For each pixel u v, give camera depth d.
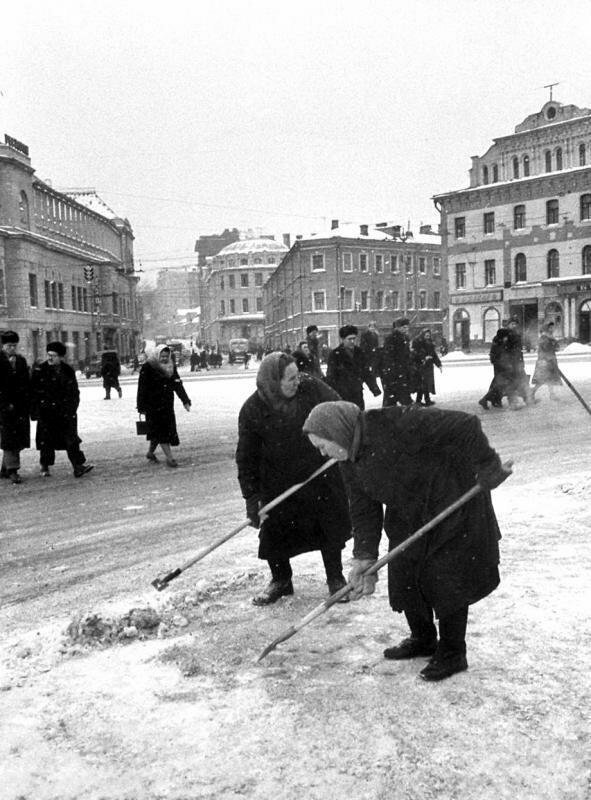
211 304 118.50
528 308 53.59
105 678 3.52
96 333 70.50
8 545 6.25
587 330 50.22
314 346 13.42
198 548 5.88
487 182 55.44
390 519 3.46
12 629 4.26
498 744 2.80
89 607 4.51
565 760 2.69
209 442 12.32
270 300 98.19
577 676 3.32
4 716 3.18
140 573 5.26
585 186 49.94
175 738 2.95
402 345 13.29
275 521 4.46
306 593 4.66
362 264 68.19
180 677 3.50
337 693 3.26
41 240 56.22
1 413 9.29
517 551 5.31
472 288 56.28
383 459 3.26
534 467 8.74
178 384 10.05
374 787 2.57
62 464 10.71
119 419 17.06
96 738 2.97
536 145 52.47
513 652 3.60
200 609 4.42
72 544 6.19
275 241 113.88
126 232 90.56
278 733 2.95
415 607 3.51
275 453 4.35
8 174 53.06
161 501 7.80
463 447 3.17
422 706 3.11
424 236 75.62
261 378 4.27
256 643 3.86
